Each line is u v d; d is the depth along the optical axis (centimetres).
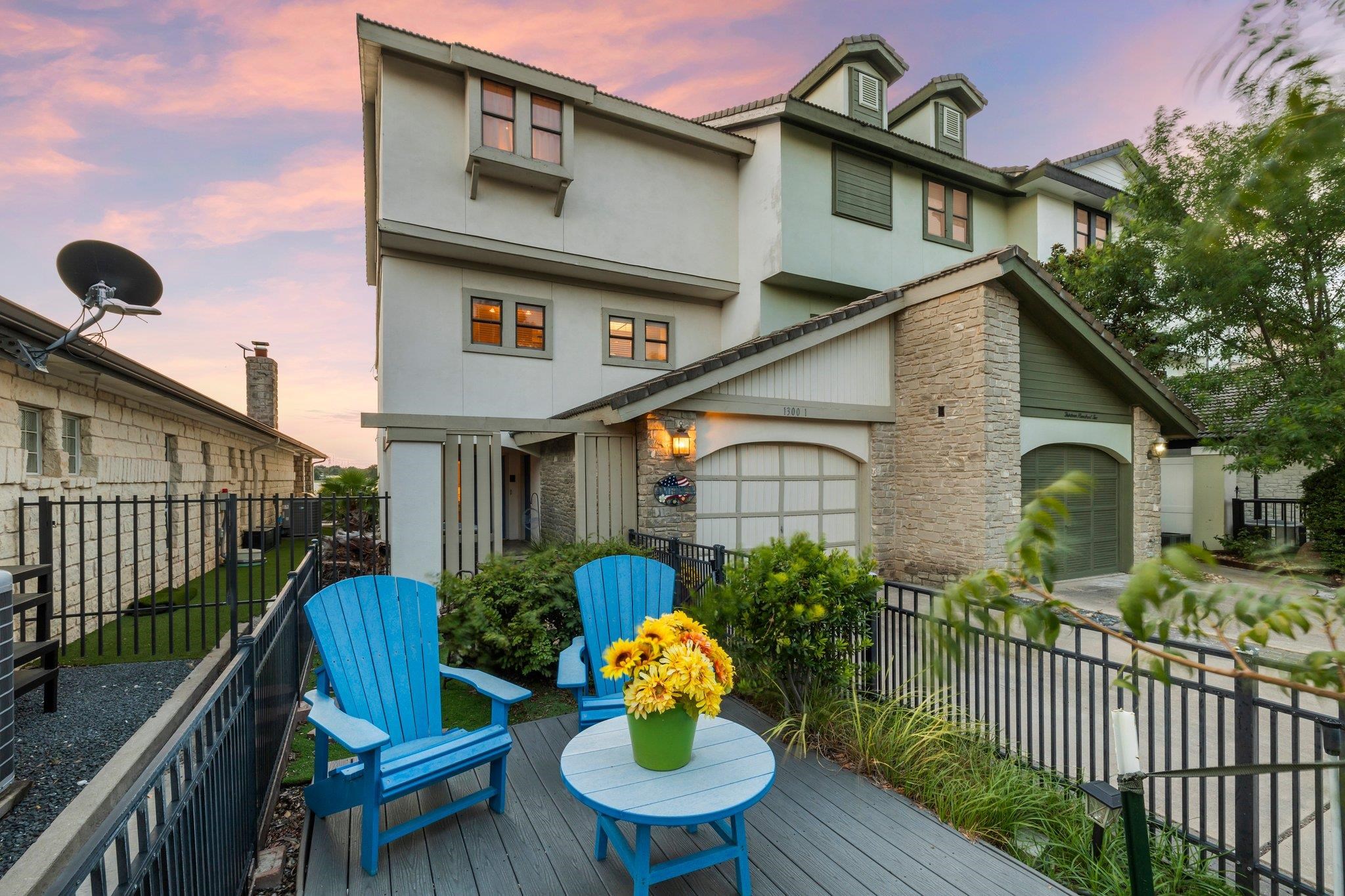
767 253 1048
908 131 1395
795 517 899
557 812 299
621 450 798
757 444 873
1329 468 900
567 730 394
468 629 480
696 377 768
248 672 262
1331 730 215
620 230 989
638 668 253
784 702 397
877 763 330
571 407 987
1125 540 1002
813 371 884
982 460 819
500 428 884
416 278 884
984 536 815
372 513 1128
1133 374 935
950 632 93
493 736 296
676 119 1010
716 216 1084
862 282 1106
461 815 297
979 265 821
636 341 1049
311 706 280
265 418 1764
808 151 1062
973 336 834
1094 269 1091
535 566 535
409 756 276
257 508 1529
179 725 407
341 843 275
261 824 283
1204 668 84
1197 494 1255
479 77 853
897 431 948
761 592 383
